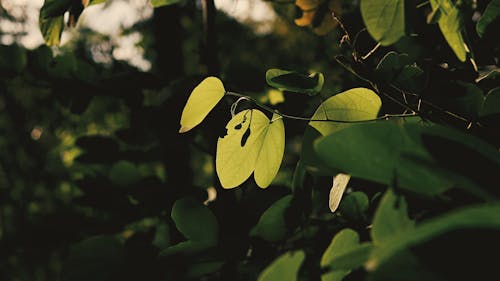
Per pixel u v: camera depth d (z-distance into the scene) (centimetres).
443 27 51
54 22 64
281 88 61
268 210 62
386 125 44
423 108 63
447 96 60
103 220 89
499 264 32
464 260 32
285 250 62
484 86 65
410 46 68
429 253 33
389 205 43
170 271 56
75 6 64
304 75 60
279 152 63
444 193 45
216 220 60
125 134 90
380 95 64
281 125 62
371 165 44
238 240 61
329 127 60
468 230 33
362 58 63
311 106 83
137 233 78
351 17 81
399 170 43
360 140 44
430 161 43
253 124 62
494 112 59
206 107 60
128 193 84
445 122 62
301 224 63
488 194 41
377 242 43
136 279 56
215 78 59
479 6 67
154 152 91
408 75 61
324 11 87
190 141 84
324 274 50
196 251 57
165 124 83
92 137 91
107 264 55
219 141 62
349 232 50
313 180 63
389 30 49
